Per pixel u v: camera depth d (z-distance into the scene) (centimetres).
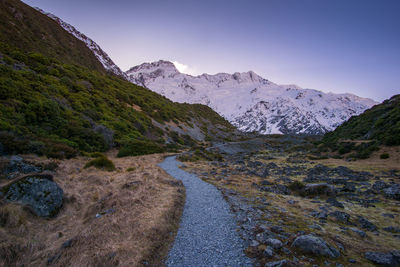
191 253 637
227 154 6625
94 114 4119
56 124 2817
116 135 3988
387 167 2856
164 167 2683
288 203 1247
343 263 558
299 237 652
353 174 2536
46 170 1398
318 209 1140
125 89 8300
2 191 782
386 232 857
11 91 2561
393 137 3731
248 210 1047
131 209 916
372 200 1389
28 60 4416
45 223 769
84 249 598
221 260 594
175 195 1209
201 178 1977
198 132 9662
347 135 5859
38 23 7388
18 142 1708
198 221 902
